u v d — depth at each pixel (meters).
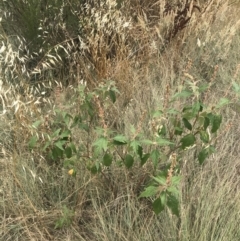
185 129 2.57
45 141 2.35
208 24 3.56
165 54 3.42
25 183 2.37
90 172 2.28
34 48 3.21
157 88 3.12
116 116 2.84
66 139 2.13
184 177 2.38
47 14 3.24
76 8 3.25
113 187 2.39
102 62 2.97
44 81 3.02
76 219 2.30
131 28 3.18
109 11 2.98
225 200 2.27
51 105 2.67
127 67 3.05
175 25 3.44
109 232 2.19
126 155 2.04
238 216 2.17
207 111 1.94
